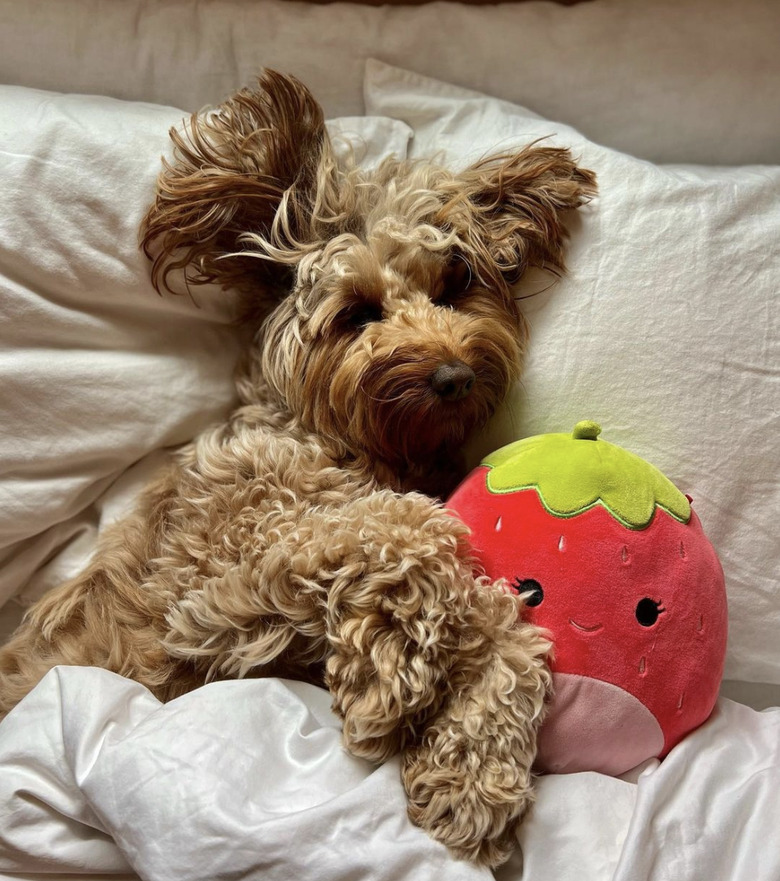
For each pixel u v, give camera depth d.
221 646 0.48
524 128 0.62
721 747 0.48
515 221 0.56
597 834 0.43
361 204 0.57
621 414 0.54
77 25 0.64
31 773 0.46
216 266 0.57
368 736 0.43
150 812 0.41
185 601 0.48
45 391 0.54
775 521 0.53
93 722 0.45
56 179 0.53
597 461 0.46
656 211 0.56
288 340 0.55
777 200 0.58
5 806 0.45
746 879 0.42
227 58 0.66
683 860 0.42
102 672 0.48
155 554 0.53
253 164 0.55
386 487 0.54
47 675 0.48
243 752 0.43
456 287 0.57
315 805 0.42
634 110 0.67
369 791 0.42
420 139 0.65
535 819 0.44
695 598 0.45
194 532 0.50
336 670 0.44
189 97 0.67
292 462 0.52
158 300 0.57
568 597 0.44
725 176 0.59
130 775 0.42
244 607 0.46
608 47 0.66
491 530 0.46
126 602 0.52
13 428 0.54
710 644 0.46
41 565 0.60
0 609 0.61
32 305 0.54
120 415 0.56
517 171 0.57
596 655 0.43
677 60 0.66
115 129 0.55
